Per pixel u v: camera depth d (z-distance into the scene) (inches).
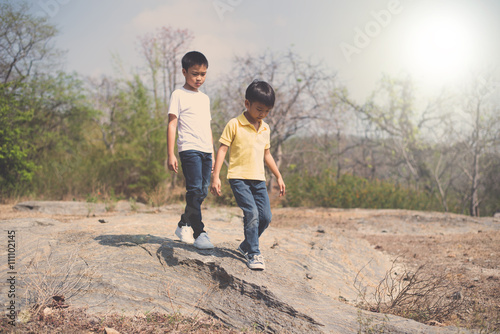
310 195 461.4
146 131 486.9
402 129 499.8
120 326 102.5
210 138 139.3
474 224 304.8
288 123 505.4
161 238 154.3
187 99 134.1
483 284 150.5
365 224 307.4
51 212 313.1
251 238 125.3
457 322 111.8
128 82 517.0
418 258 199.3
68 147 506.0
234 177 125.7
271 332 103.9
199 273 127.6
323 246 187.6
